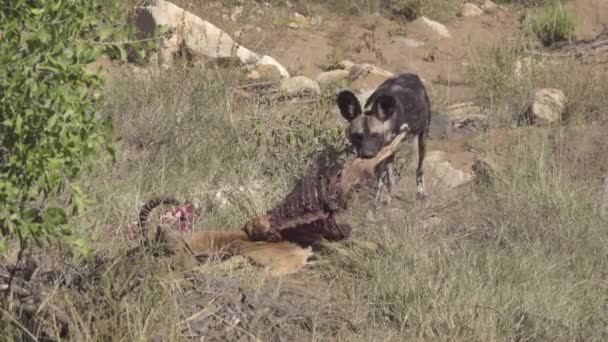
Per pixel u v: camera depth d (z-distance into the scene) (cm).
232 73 1591
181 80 1488
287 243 972
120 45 741
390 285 917
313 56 1853
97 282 809
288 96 1580
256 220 987
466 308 877
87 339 720
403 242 1009
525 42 1928
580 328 886
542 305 907
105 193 1063
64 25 700
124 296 772
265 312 838
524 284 945
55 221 687
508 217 1106
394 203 1178
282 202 1018
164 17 1689
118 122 1331
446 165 1309
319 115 1386
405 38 1981
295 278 957
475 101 1623
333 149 1220
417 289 911
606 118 1466
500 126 1486
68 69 685
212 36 1719
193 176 1177
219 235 970
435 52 1917
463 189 1241
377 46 1934
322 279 960
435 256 988
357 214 1078
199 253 938
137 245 895
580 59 1825
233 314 829
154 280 802
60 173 705
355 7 2094
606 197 1163
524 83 1603
